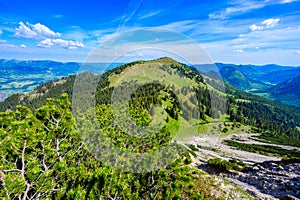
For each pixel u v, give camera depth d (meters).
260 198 15.69
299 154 73.00
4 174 5.17
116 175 6.11
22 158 6.06
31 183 5.56
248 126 134.88
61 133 7.23
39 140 6.86
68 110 7.27
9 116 7.32
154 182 6.35
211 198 12.18
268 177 20.92
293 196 16.05
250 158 57.03
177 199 6.14
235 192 13.73
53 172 6.52
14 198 5.49
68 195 5.65
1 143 6.27
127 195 5.80
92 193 5.70
